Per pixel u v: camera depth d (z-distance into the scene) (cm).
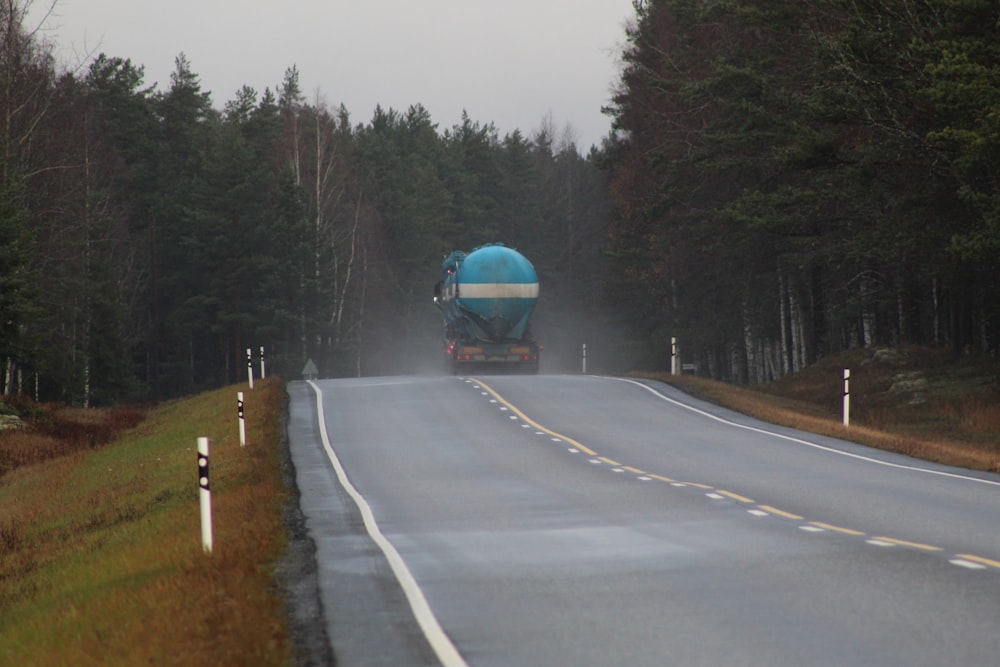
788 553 4475
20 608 4578
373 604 3703
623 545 4788
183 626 3300
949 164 12800
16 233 14275
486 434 10200
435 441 9750
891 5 13025
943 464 8131
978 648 2956
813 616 3372
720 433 10212
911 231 14312
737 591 3769
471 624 3400
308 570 4312
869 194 14925
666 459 8394
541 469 7888
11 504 8788
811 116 13575
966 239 11712
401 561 4494
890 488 6688
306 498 6631
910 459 8362
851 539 4794
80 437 12875
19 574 5619
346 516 5884
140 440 11588
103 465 9975
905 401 14338
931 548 4544
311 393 14312
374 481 7431
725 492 6525
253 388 15012
